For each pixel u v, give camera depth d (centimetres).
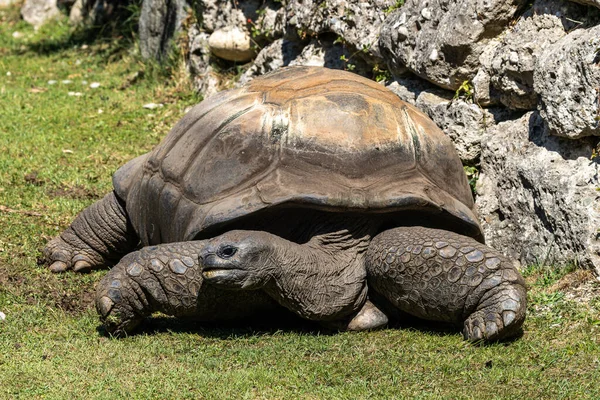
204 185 827
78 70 1961
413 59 1094
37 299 902
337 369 722
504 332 749
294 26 1395
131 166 1023
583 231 861
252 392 681
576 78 866
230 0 1600
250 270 752
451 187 858
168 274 779
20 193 1236
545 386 682
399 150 834
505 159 978
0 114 1617
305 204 782
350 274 805
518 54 956
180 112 1612
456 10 1029
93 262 1041
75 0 2425
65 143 1476
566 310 819
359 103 852
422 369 720
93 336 805
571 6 935
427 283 764
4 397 666
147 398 667
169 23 1808
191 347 779
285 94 876
